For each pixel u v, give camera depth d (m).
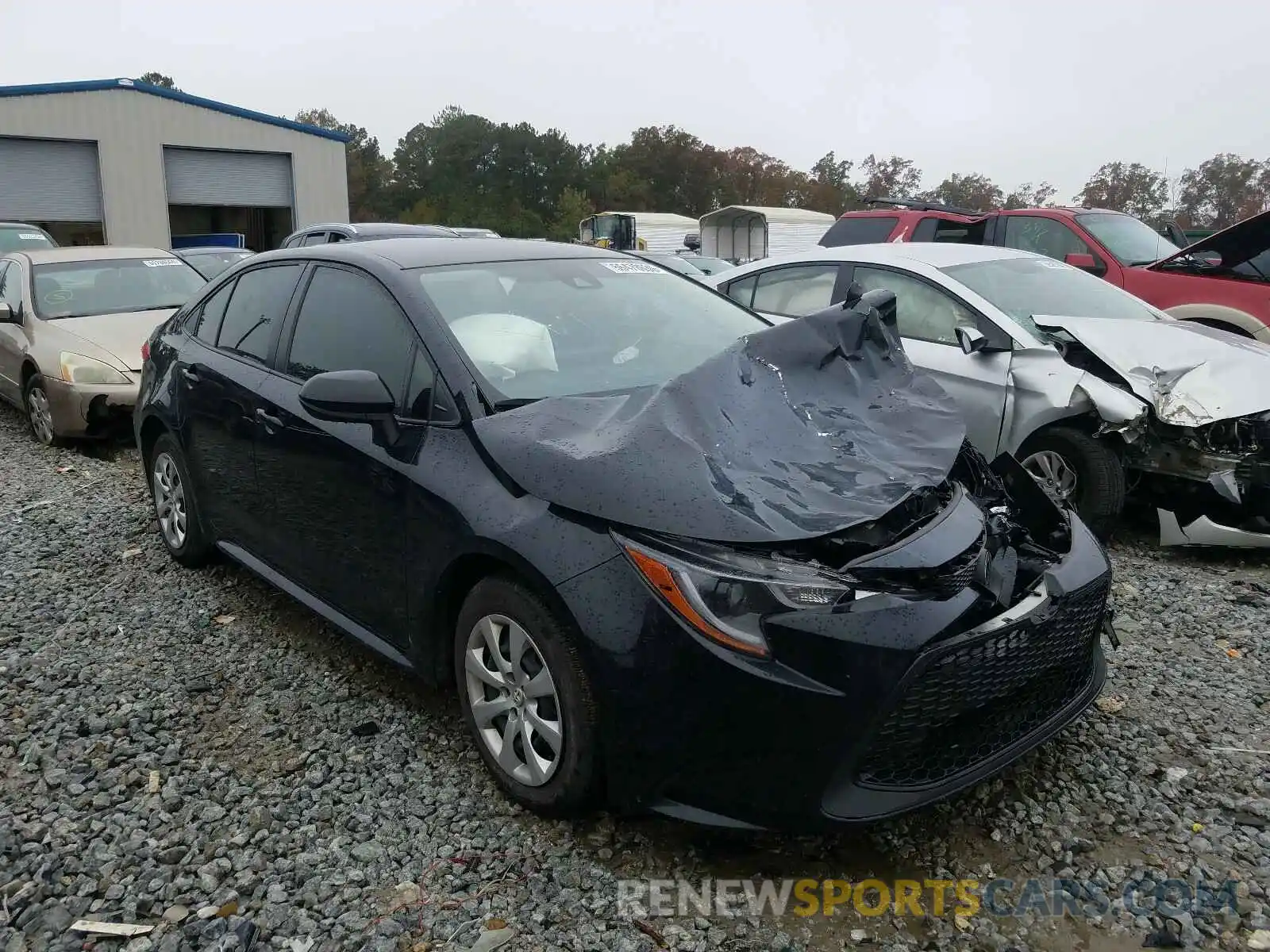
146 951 2.49
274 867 2.79
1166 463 5.30
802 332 3.41
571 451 2.88
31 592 4.82
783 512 2.62
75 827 2.98
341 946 2.49
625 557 2.63
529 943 2.50
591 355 3.61
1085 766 3.30
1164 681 3.92
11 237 17.20
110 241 30.48
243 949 2.48
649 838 2.91
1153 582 5.02
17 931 2.56
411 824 2.98
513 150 104.81
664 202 108.44
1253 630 4.41
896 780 2.62
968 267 6.28
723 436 2.91
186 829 2.97
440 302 3.56
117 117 29.98
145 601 4.70
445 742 3.45
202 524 4.77
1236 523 5.31
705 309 4.20
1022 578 3.01
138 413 5.21
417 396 3.35
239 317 4.55
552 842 2.89
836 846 2.90
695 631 2.52
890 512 2.77
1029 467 5.57
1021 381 5.46
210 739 3.49
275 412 3.94
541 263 4.09
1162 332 5.72
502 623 2.98
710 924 2.57
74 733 3.52
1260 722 3.60
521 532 2.82
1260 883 2.74
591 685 2.70
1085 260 9.59
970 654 2.60
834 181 120.38
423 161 106.62
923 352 5.91
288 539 4.00
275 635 4.34
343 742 3.46
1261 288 8.15
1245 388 5.13
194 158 31.92
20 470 7.29
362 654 4.16
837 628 2.47
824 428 3.08
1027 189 86.25
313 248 4.29
